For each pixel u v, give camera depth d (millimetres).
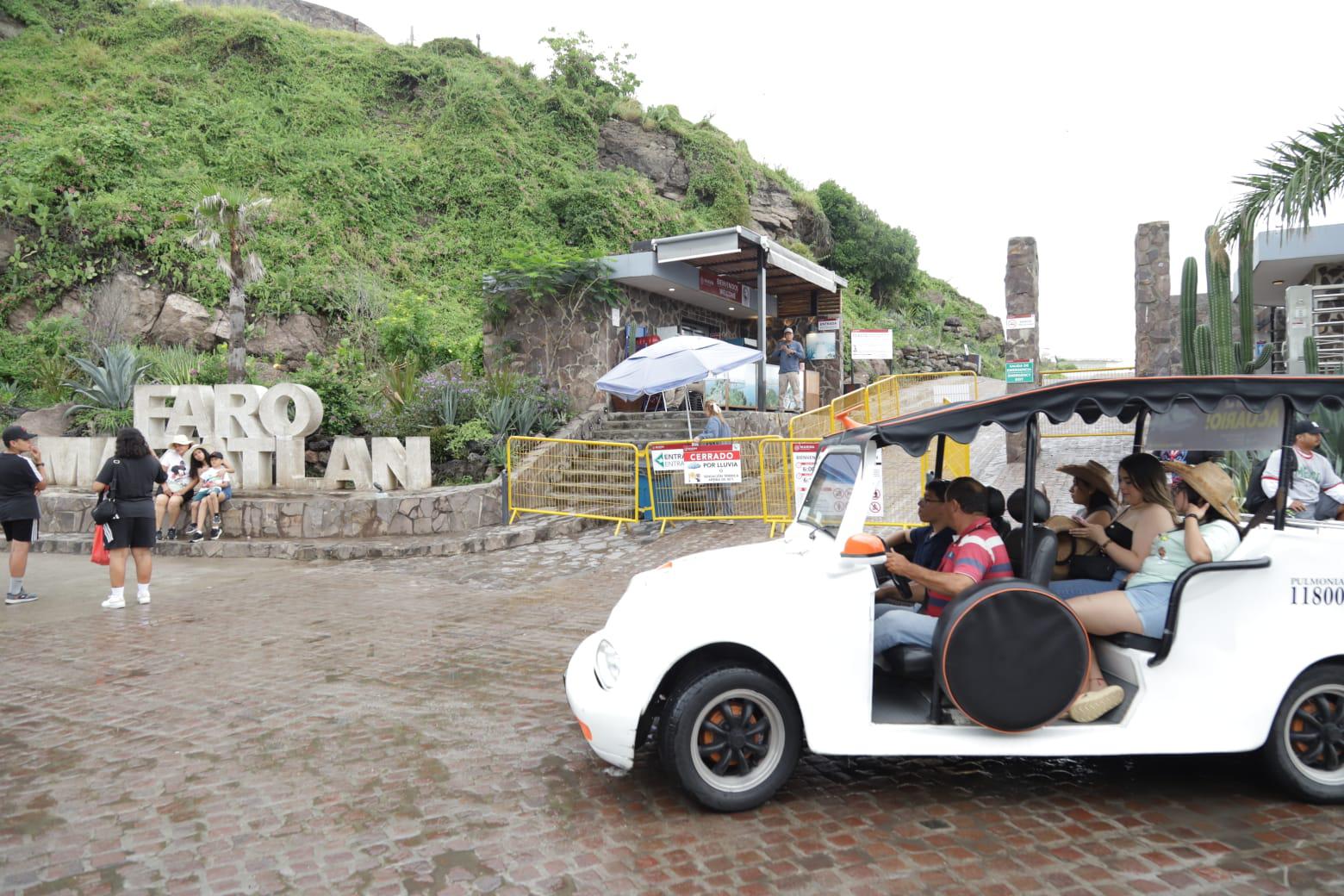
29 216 20375
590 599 8375
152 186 21922
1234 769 4148
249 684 5773
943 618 3652
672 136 36219
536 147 32219
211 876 3238
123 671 6156
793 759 3736
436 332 21750
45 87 25031
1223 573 3715
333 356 20203
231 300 14766
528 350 17734
